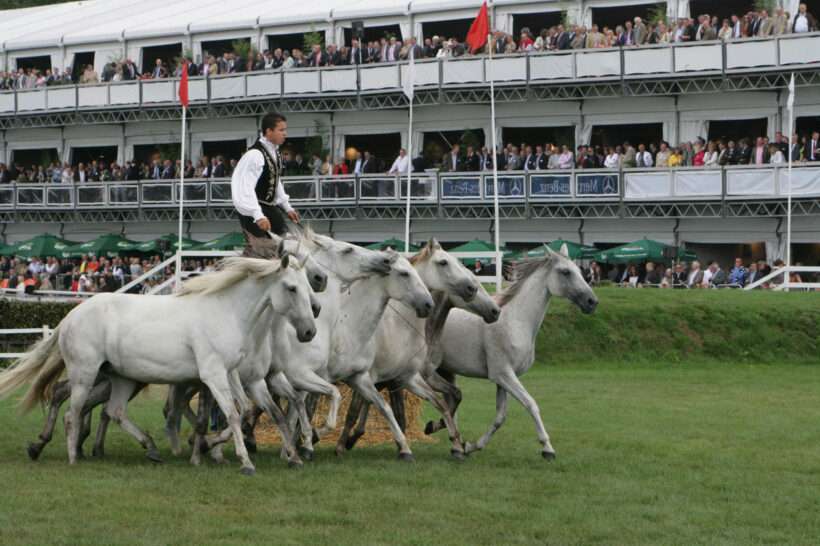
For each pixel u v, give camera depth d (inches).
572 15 1609.3
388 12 1711.4
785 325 1111.0
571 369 1041.5
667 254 1357.0
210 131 1847.9
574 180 1493.6
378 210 1635.1
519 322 561.6
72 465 511.8
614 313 1119.0
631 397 833.5
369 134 1740.9
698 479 510.0
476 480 495.2
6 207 1892.2
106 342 506.3
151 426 669.9
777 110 1480.1
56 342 529.3
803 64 1406.3
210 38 1859.0
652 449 590.9
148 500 438.6
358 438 581.9
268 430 624.1
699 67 1456.7
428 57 1632.6
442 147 1706.4
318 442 611.5
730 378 965.2
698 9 1581.0
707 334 1101.1
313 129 1764.3
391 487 475.5
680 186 1437.0
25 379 530.6
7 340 1119.0
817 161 1378.0
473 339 566.6
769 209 1416.1
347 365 537.3
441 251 545.0
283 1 1984.5
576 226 1561.3
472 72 1577.3
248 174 565.9
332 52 1681.8
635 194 1462.8
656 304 1137.4
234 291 502.6
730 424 690.8
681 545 396.8
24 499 436.1
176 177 1781.5
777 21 1432.1
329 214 1665.8
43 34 2054.6
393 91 1625.2
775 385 915.4
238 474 491.5
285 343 523.2
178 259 951.0
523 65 1551.4
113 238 1718.8
